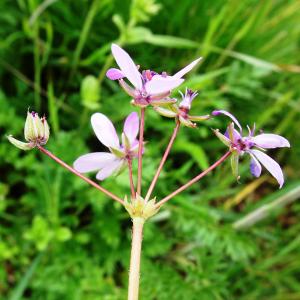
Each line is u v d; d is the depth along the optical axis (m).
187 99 0.05
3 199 0.10
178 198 0.10
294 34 0.13
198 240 0.10
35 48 0.11
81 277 0.10
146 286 0.09
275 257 0.11
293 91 0.12
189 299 0.09
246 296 0.11
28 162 0.10
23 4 0.11
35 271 0.10
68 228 0.10
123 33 0.10
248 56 0.11
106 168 0.05
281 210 0.11
